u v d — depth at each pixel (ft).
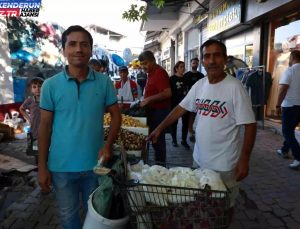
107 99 8.58
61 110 8.04
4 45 30.91
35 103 16.66
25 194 15.67
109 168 6.99
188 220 6.59
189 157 22.33
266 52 31.01
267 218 13.03
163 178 7.02
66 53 7.96
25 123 31.07
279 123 28.81
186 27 59.57
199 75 24.88
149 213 6.61
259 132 28.89
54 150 8.22
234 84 8.17
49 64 38.83
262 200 14.70
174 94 24.16
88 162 8.22
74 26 7.95
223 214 6.61
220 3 38.37
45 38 37.81
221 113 8.29
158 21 64.03
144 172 7.22
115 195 6.91
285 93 18.49
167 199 6.57
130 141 12.25
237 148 8.48
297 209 13.76
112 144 8.41
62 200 8.46
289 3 23.77
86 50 7.91
